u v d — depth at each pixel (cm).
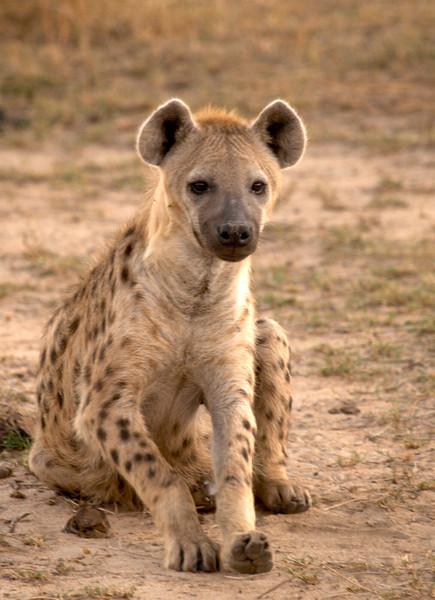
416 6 3469
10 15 3262
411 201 2102
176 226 885
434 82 2823
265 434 942
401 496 940
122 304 887
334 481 979
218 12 3400
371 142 2450
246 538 754
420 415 1138
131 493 923
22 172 2278
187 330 890
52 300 1580
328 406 1166
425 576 780
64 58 3055
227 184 877
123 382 875
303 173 2298
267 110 934
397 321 1463
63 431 931
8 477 986
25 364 1306
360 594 750
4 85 2844
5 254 1805
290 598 740
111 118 2670
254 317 927
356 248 1816
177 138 914
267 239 1884
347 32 3262
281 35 3244
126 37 3222
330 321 1467
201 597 735
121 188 2208
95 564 789
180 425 931
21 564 785
